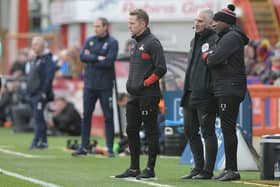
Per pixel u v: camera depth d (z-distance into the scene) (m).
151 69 29.70
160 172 32.69
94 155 40.56
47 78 43.88
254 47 52.69
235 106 29.11
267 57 52.78
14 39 78.00
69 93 60.00
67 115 56.22
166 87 43.31
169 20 68.50
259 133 42.59
